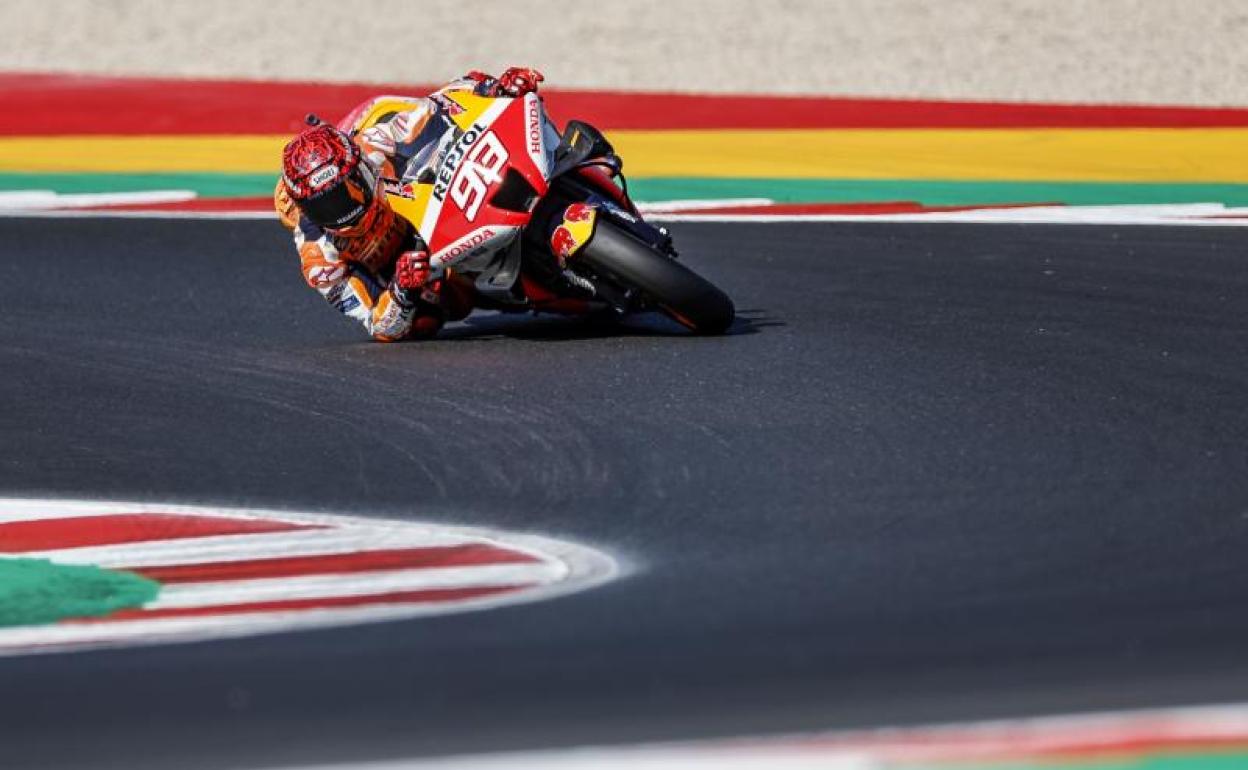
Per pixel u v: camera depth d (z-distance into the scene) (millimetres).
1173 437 26078
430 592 21016
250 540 23453
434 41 68312
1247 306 34406
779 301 36375
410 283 31359
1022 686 16328
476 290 33719
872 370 30609
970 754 14461
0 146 56938
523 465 26281
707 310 32094
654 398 29344
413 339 34250
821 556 21453
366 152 32219
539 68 64562
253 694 16906
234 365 33062
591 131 32875
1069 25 67000
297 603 20766
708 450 26469
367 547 22969
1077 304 35094
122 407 30625
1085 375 29797
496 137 31781
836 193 48062
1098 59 63344
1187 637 17625
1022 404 28203
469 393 30219
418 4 73062
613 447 26844
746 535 22594
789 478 24969
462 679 17109
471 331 34875
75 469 27312
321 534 23609
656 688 16625
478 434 27922
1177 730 14898
